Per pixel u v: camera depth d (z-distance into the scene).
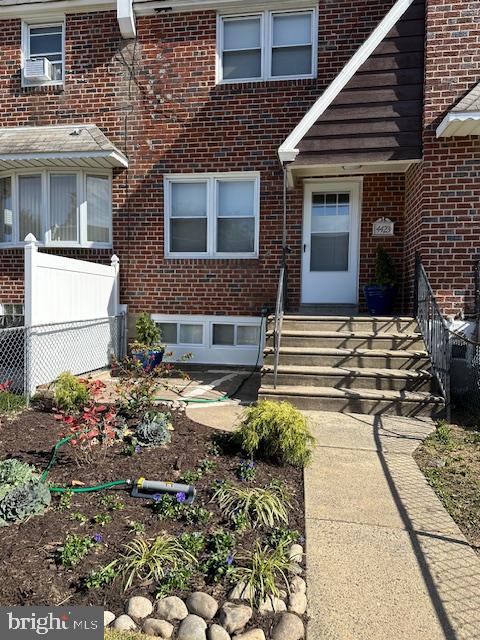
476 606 2.29
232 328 8.33
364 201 7.91
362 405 5.38
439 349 5.55
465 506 3.27
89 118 8.55
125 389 5.05
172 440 4.21
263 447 3.87
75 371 6.72
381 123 6.46
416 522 3.04
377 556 2.67
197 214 8.46
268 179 8.09
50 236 8.51
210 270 8.31
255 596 2.24
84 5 8.34
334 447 4.32
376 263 7.64
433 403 5.24
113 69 8.42
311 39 8.00
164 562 2.42
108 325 7.83
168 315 8.44
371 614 2.22
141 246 8.48
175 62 8.23
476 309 6.21
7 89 8.78
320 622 2.17
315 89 7.88
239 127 8.11
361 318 6.56
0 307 8.68
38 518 2.85
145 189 8.42
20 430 4.44
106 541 2.62
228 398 6.02
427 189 6.35
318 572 2.52
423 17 6.37
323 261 8.17
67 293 6.59
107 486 3.24
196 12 8.12
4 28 8.72
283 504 3.15
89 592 2.25
